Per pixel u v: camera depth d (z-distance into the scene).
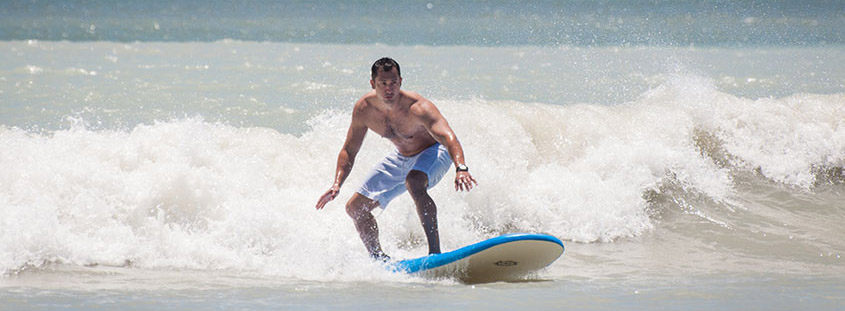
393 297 15.05
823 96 31.84
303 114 33.03
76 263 17.67
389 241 21.14
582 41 77.94
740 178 27.50
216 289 15.70
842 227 23.78
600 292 15.69
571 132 27.30
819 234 22.91
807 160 28.48
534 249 15.95
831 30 90.75
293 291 15.55
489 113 27.25
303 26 103.94
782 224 23.83
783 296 15.42
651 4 143.25
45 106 33.38
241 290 15.62
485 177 23.27
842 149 28.78
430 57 58.00
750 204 25.58
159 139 22.22
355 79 44.62
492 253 16.00
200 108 33.88
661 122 28.56
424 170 17.12
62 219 19.05
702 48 68.94
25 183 19.59
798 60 57.28
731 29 95.38
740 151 28.58
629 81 44.62
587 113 28.53
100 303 14.41
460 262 16.31
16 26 96.88
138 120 31.12
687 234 22.77
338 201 22.17
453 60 55.72
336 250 18.92
